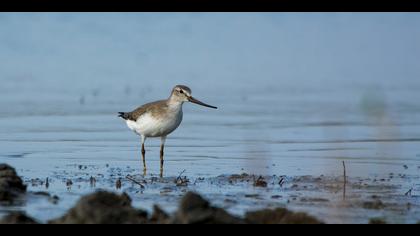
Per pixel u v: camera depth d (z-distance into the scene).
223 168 14.79
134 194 11.98
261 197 11.83
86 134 18.55
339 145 17.34
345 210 10.88
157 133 15.76
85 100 23.03
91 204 9.49
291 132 18.97
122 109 21.91
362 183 13.16
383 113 19.88
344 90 25.61
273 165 15.06
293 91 25.23
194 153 16.53
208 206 9.44
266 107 22.69
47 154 16.05
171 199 11.59
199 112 21.97
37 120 20.09
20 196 11.29
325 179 13.49
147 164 15.38
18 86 24.64
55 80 25.53
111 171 14.37
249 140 17.95
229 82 26.20
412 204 11.42
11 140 17.52
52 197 11.41
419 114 21.09
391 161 15.46
